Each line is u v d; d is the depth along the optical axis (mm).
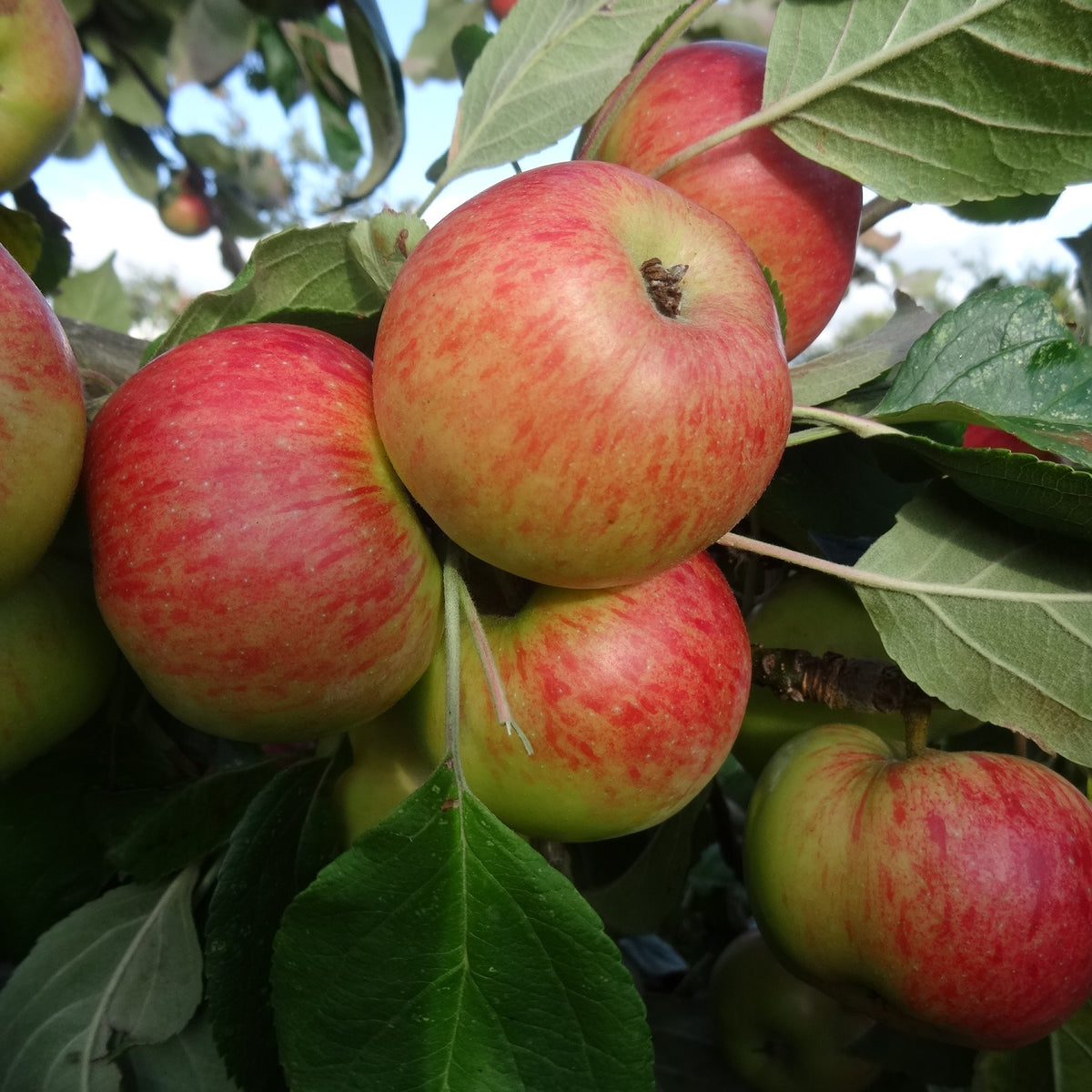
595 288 152
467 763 194
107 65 573
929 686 217
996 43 212
